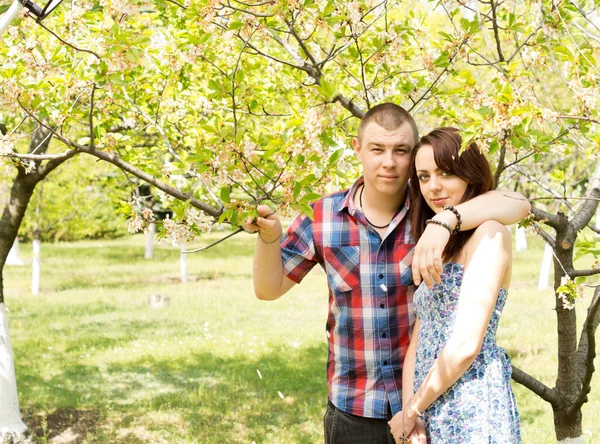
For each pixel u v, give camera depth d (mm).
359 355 2496
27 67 2959
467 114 1938
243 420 6664
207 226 2754
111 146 3699
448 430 2012
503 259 1965
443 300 2072
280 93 4609
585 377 3043
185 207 2680
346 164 3564
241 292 14258
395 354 2477
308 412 6840
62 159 2996
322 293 14039
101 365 8609
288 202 2168
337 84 2988
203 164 2191
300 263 2578
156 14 4512
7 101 2812
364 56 3701
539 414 6586
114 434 6312
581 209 3178
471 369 2021
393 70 3518
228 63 3852
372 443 2488
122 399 7277
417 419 2141
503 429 1978
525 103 1914
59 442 6164
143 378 8055
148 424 6555
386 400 2465
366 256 2473
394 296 2459
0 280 6164
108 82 2684
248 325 10852
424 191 2193
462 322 1925
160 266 19234
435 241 1938
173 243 2787
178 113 4309
